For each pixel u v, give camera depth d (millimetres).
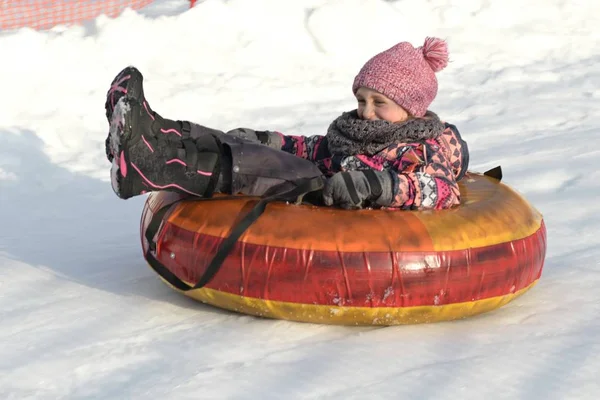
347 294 4402
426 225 4543
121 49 12594
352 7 14234
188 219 4805
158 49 12914
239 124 10555
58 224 7156
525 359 4164
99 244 6523
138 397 3797
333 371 4047
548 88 12305
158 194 5328
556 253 6102
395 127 5035
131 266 5895
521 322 4742
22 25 13883
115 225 7133
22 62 11523
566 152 9047
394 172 4801
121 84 4590
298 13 14188
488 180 5605
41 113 10461
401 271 4398
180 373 4039
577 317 4793
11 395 3857
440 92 12258
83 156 9281
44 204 7773
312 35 13906
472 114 11117
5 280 5504
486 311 4805
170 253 4836
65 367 4141
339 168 5195
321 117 10852
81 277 5629
